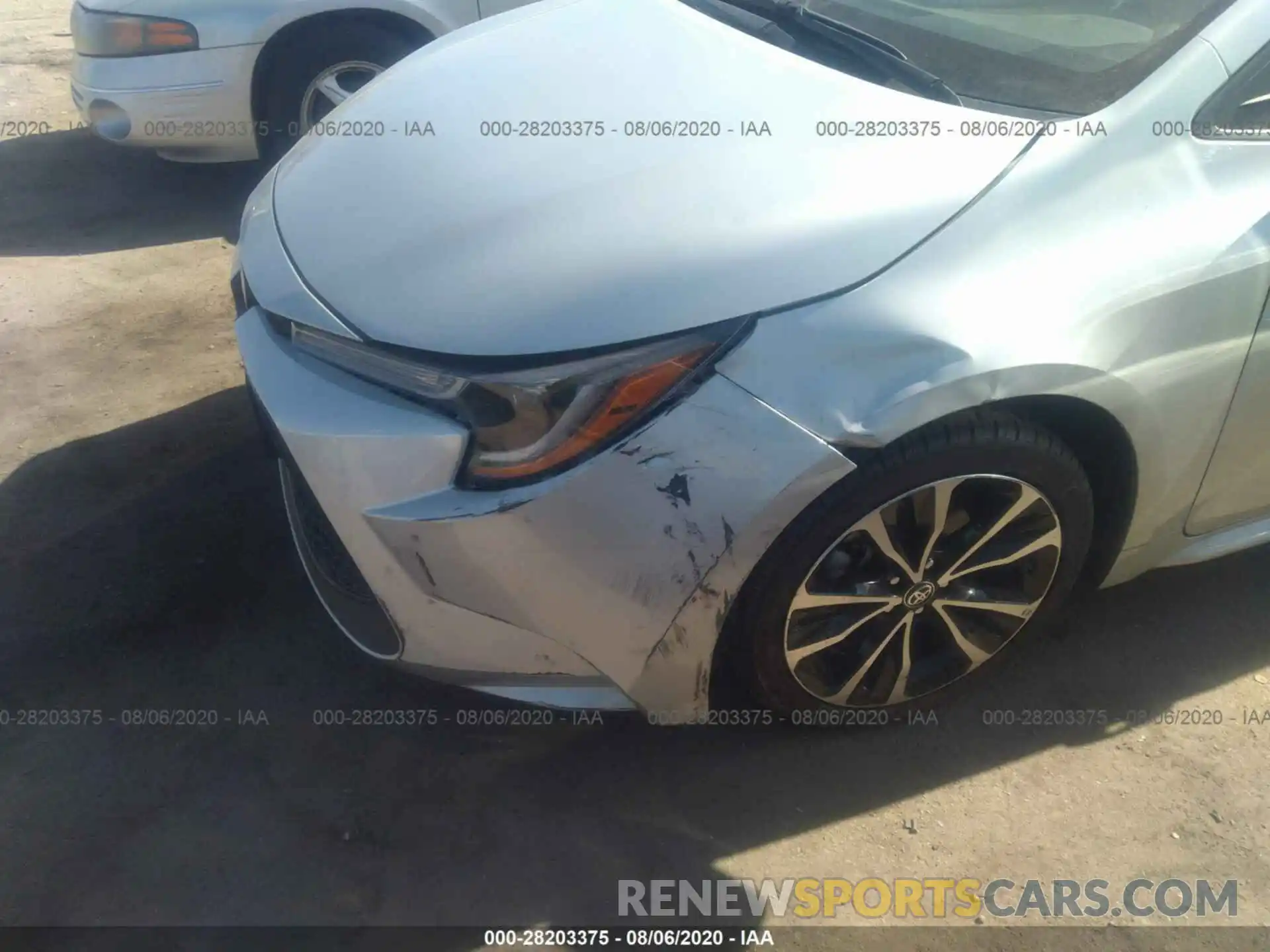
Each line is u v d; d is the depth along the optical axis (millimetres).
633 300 1870
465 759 2328
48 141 5504
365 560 1986
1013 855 2182
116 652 2551
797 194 1981
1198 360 2102
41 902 2053
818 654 2189
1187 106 2107
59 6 7855
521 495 1843
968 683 2434
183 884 2086
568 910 2059
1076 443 2178
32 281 4160
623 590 1914
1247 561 2891
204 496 3025
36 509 2971
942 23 2500
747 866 2143
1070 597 2727
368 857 2137
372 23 4527
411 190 2215
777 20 2586
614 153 2143
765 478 1851
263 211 2484
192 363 3646
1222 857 2189
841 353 1861
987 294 1918
